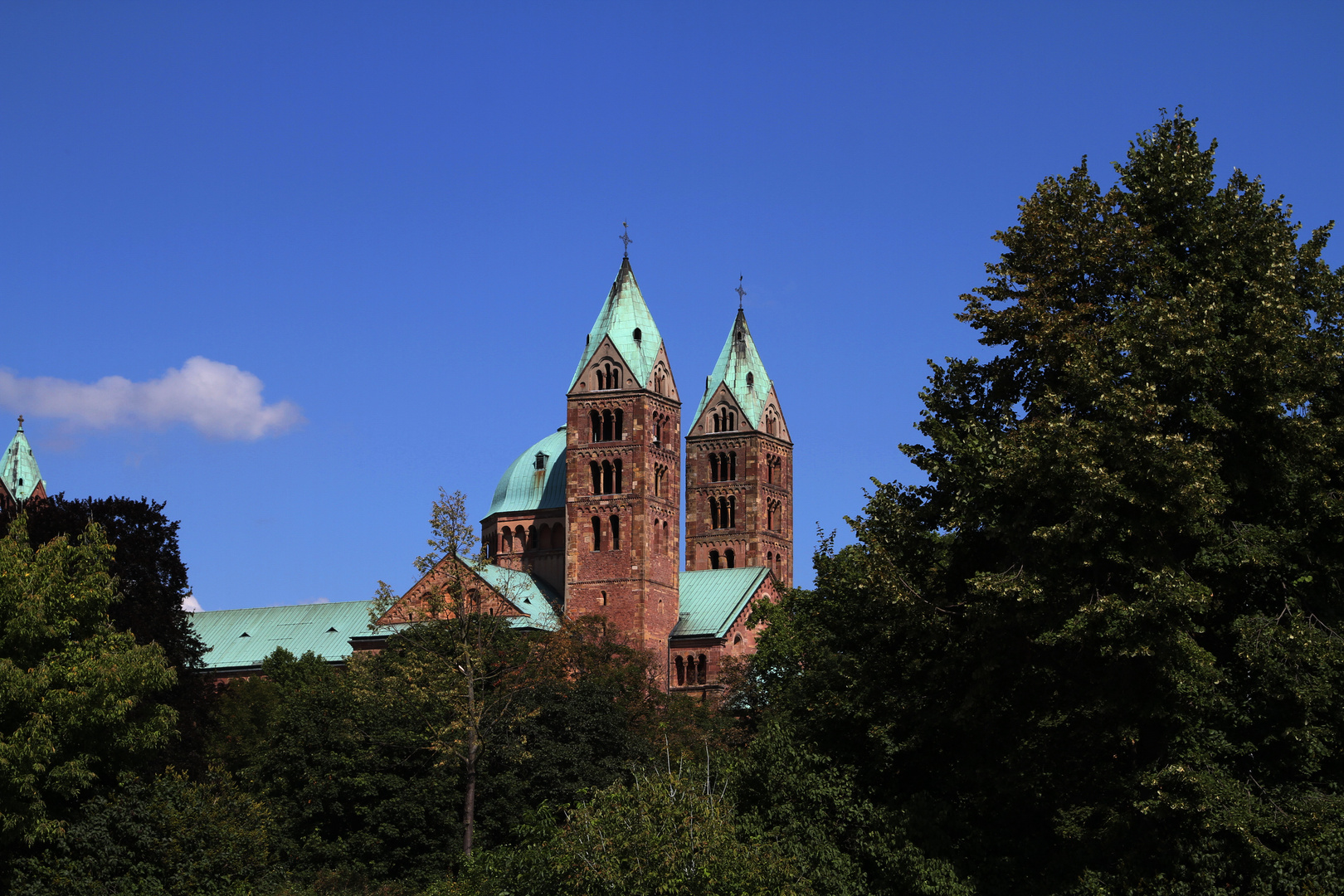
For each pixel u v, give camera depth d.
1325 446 50.94
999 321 56.50
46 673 65.19
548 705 93.44
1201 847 49.62
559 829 54.72
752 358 187.62
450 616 85.62
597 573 160.25
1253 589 53.59
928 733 58.69
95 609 70.88
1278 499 53.31
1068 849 53.31
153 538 103.12
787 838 54.84
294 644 176.62
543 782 89.69
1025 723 54.91
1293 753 51.31
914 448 59.47
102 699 66.25
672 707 118.81
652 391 162.75
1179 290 54.47
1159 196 55.12
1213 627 53.50
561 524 175.88
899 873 53.22
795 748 58.66
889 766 59.12
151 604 99.19
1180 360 50.03
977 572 52.44
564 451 179.25
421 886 82.31
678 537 166.25
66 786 65.44
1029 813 56.22
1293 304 52.44
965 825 56.00
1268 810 49.66
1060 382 55.06
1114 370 51.88
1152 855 50.75
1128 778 50.88
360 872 84.00
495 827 86.31
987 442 55.09
